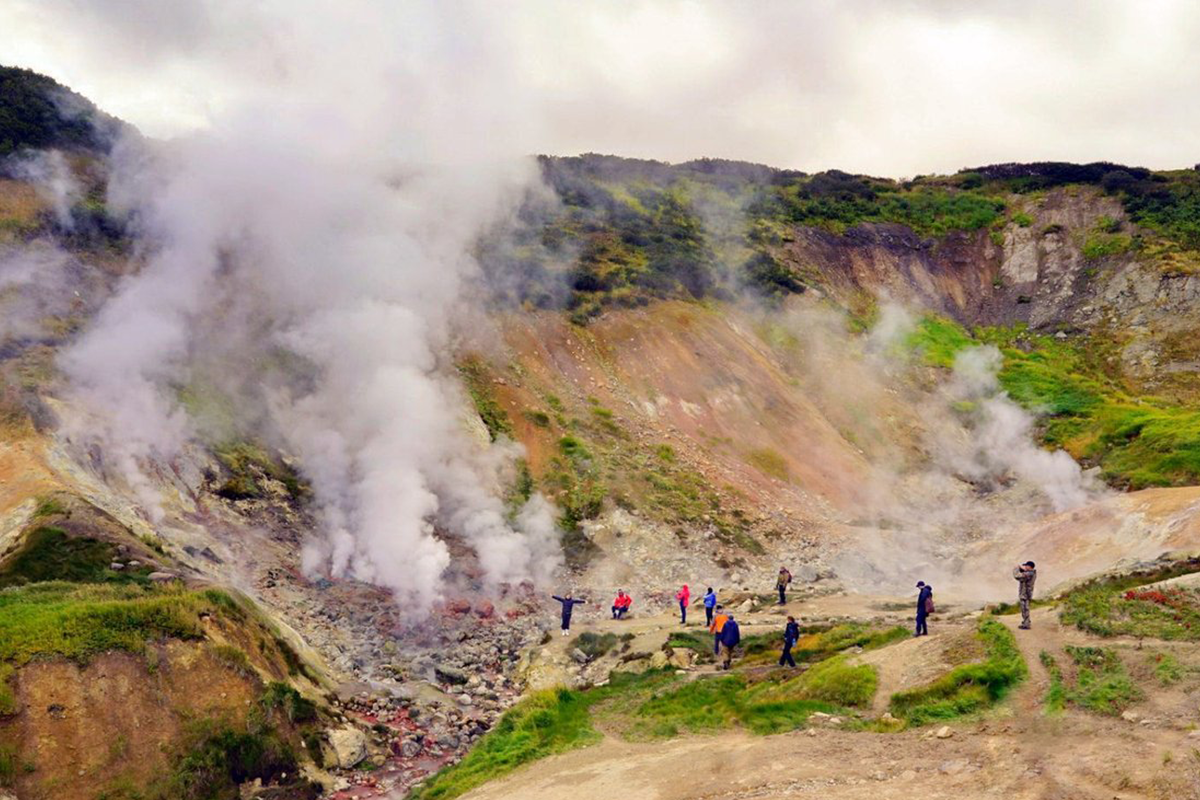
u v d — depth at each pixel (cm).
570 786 1512
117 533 2378
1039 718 1374
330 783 1841
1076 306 6619
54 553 2225
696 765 1491
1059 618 1850
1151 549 2967
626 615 3050
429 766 1952
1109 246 6956
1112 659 1521
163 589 2105
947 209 7869
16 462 2562
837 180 8406
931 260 7338
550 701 2027
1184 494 3328
